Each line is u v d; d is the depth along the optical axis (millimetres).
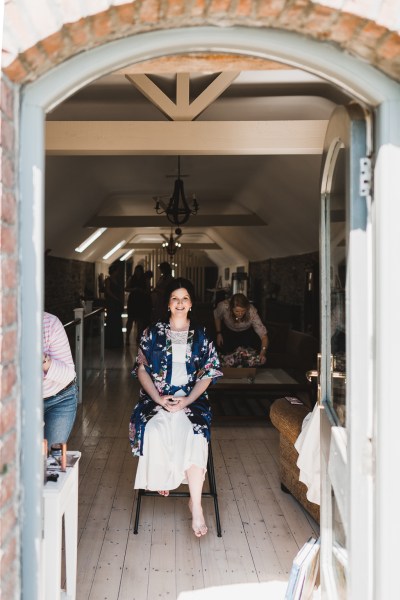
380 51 1573
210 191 10211
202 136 4141
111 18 1509
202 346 3461
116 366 9250
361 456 1732
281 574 2805
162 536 3213
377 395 1666
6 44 1438
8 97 1529
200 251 25500
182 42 1632
